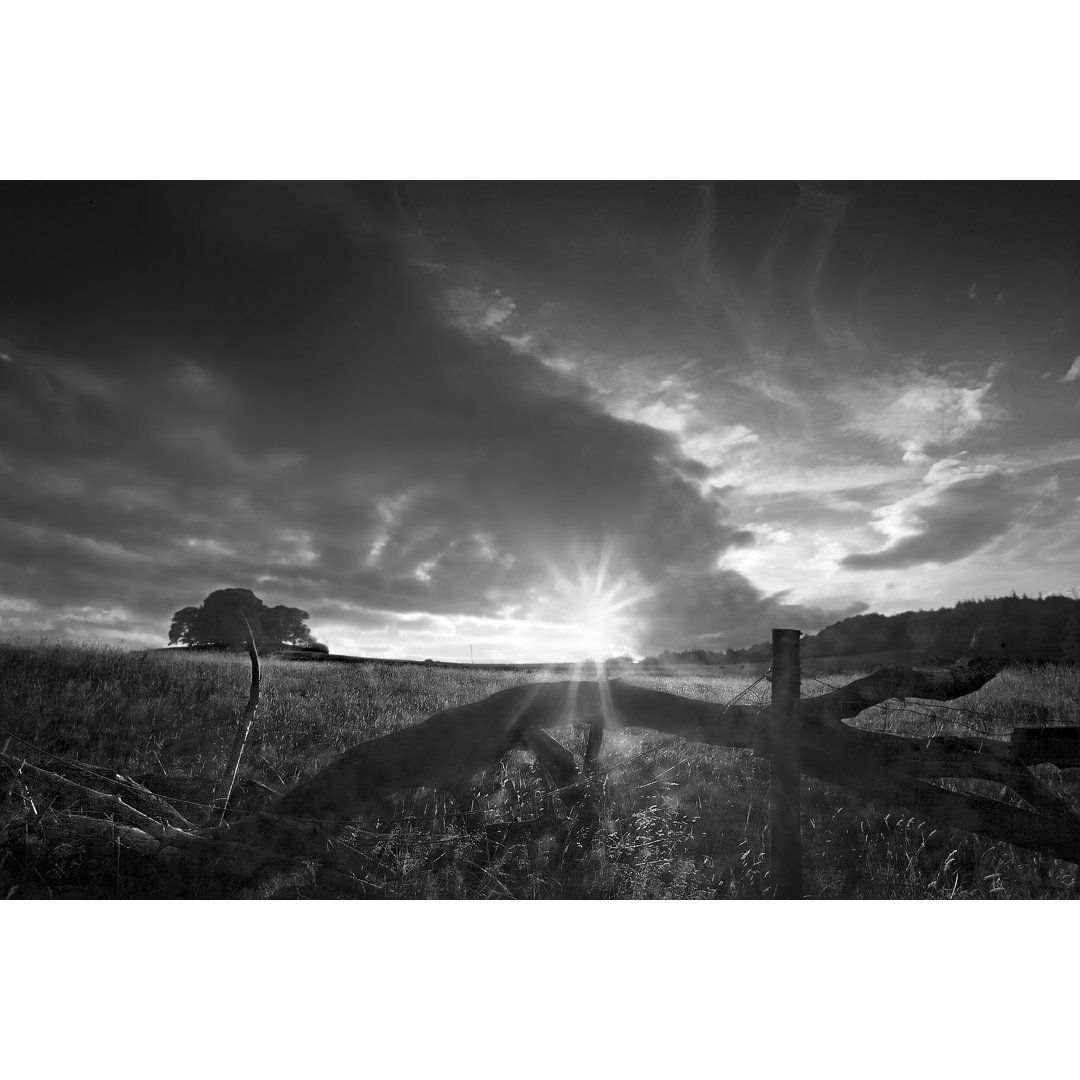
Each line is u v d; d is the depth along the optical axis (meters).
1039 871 4.83
